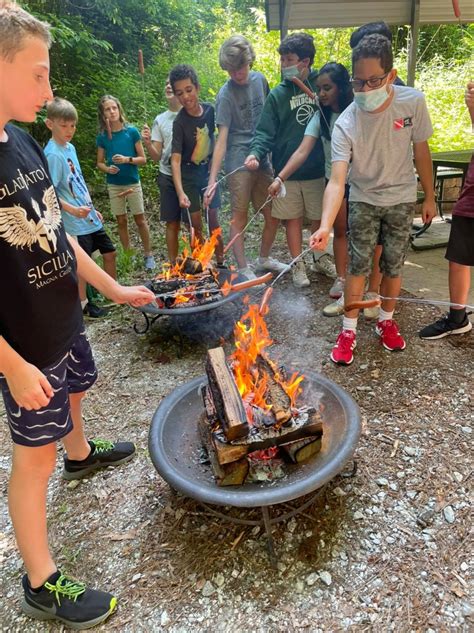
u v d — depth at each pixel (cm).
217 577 175
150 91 855
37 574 163
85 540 196
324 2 543
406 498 202
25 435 148
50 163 363
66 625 166
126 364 332
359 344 324
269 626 158
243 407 180
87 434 261
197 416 220
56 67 739
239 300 404
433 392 268
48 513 212
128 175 490
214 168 399
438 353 305
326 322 363
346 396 211
